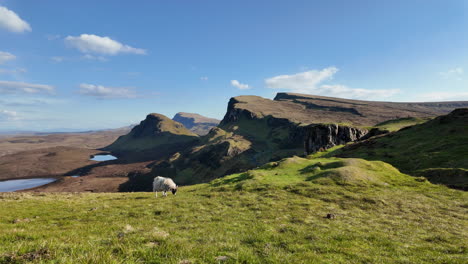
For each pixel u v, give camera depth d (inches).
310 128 5009.8
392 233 513.0
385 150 2086.6
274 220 612.7
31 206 870.4
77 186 6427.2
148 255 288.7
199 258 291.6
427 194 930.1
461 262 337.7
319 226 555.2
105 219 626.2
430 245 435.5
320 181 1082.1
